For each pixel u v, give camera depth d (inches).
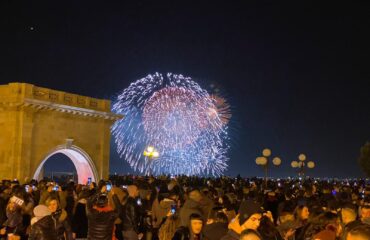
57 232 440.5
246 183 1207.6
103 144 1579.7
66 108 1424.7
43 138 1380.4
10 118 1327.5
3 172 1316.4
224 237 300.7
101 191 631.2
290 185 1153.4
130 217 537.3
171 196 603.5
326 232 312.8
